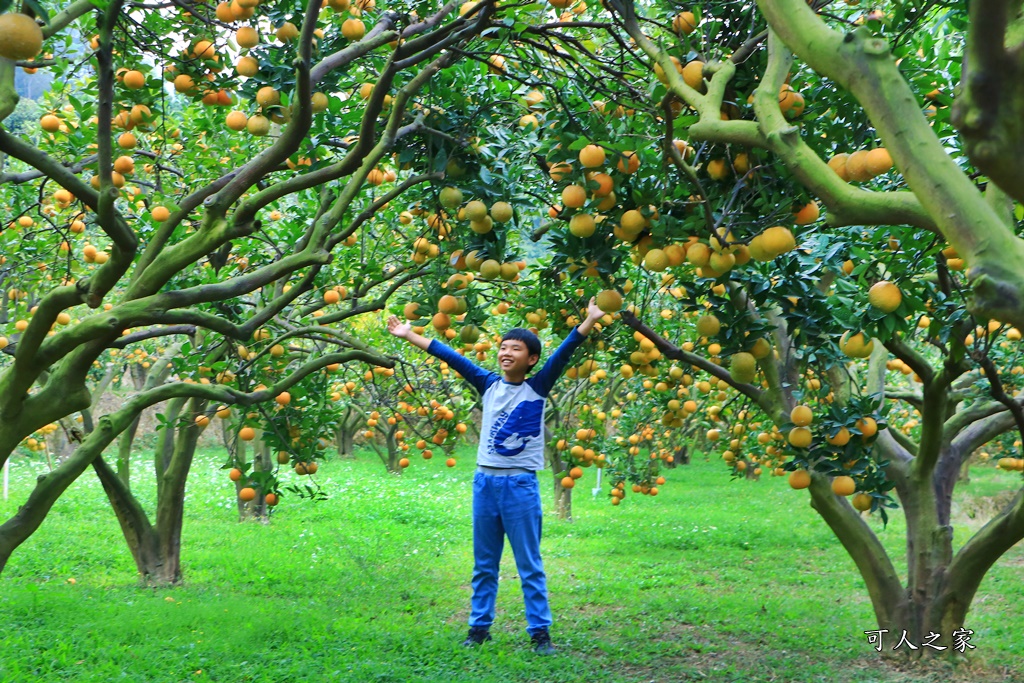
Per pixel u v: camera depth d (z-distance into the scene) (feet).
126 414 13.44
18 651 15.90
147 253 11.51
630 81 13.43
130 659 15.79
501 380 16.11
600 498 46.47
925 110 12.23
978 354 13.64
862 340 11.46
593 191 10.22
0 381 10.99
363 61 15.08
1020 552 31.76
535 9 13.87
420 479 53.78
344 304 31.53
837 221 5.64
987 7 3.65
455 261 13.56
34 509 12.30
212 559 27.45
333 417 20.04
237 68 11.15
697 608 21.76
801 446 14.97
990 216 4.12
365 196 20.76
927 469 17.51
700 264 9.62
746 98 10.86
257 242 22.52
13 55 7.25
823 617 21.17
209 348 21.74
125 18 12.09
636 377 28.45
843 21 11.66
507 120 15.29
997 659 17.58
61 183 9.92
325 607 21.02
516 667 15.37
